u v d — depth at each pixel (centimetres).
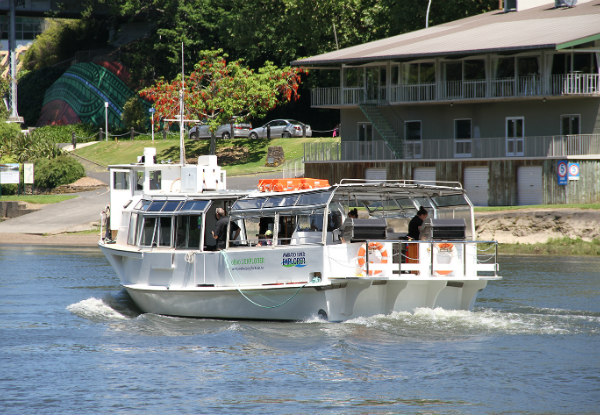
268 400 5800
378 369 6538
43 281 12294
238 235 8544
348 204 8812
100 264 14925
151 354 7156
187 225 8731
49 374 6525
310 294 7856
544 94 19875
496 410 5553
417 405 5672
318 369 6562
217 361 6862
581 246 16250
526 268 13625
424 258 7881
